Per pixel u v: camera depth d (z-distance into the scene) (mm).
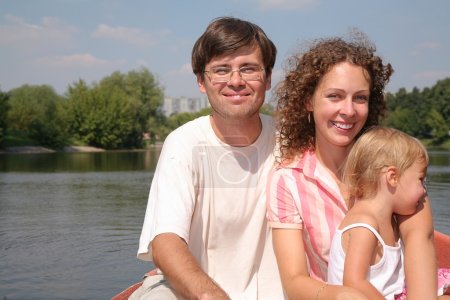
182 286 2064
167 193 2342
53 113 59438
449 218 8836
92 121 59375
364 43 2342
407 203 2045
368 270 1990
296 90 2393
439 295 2088
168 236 2215
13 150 51000
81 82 61688
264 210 2479
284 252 2301
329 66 2264
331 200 2277
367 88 2283
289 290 2184
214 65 2469
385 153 2045
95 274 5680
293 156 2426
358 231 2002
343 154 2338
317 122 2334
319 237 2281
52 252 6719
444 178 17141
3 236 7762
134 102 62750
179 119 66625
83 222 8969
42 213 10109
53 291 5109
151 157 40188
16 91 68812
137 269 5871
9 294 5023
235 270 2467
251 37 2459
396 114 73125
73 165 28516
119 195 13461
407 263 2035
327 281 2203
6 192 14289
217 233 2465
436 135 70312
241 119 2434
